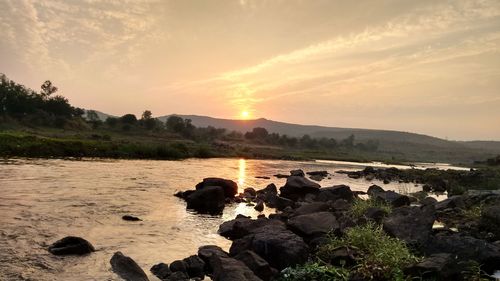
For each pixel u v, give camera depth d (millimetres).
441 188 45906
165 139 158375
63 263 11531
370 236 12938
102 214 18938
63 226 16016
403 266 10516
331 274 10453
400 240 12969
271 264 11867
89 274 10750
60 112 168375
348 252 12078
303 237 14617
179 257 12922
